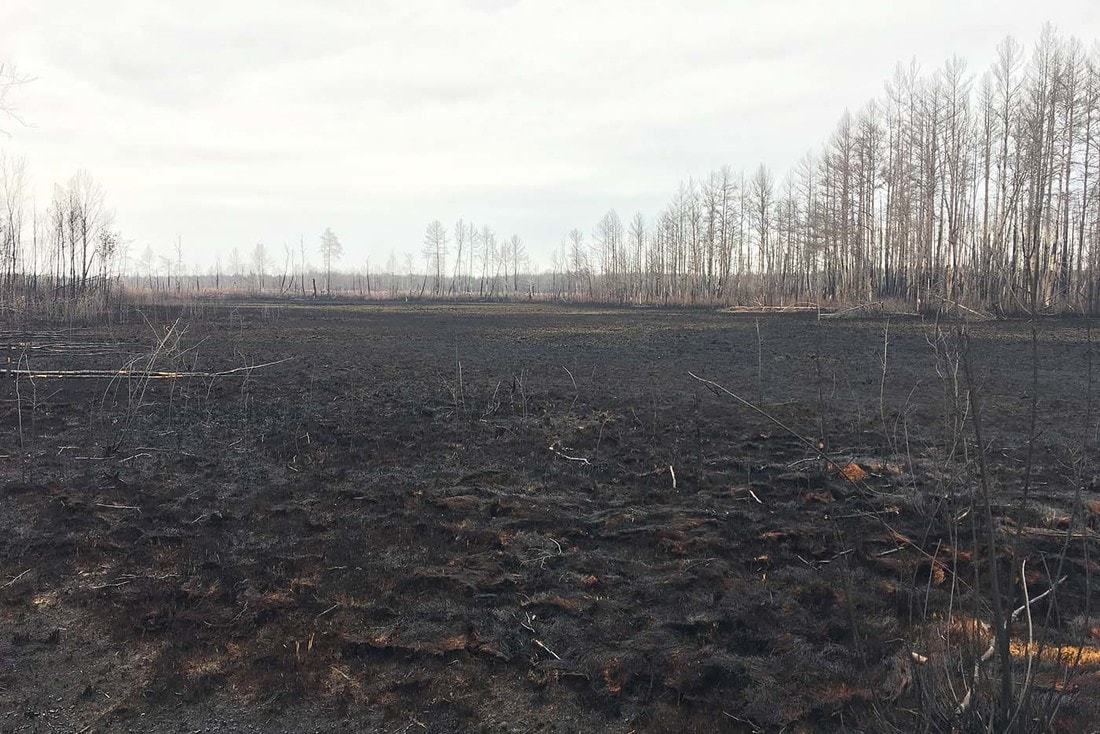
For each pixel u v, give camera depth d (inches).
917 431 445.4
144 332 1175.6
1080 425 456.1
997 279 1165.1
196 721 194.4
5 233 1550.2
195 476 372.5
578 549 286.7
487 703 198.8
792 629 225.3
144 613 241.0
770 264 2581.2
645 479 368.5
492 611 240.2
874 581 250.1
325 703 200.2
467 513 323.3
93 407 524.4
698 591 250.5
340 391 615.8
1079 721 148.7
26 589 256.1
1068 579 238.2
